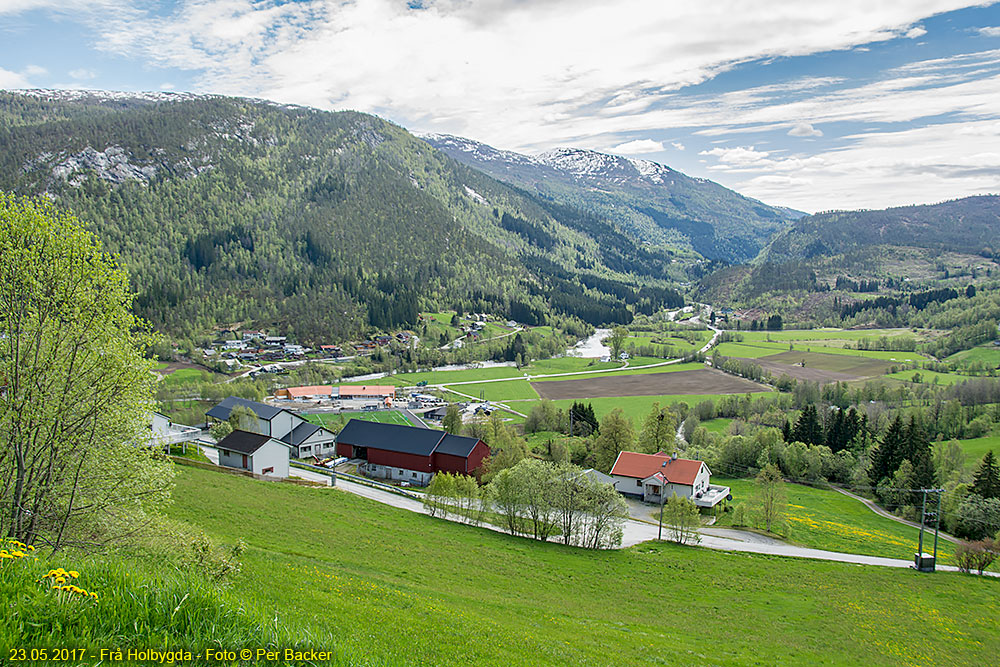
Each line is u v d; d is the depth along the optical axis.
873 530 74.56
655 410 106.88
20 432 21.84
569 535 58.72
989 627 41.53
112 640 10.46
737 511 75.06
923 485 85.62
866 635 38.06
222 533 41.56
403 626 20.75
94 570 12.45
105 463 24.47
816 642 35.97
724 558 57.47
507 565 46.78
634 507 81.25
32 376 22.53
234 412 106.31
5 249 22.50
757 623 38.94
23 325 22.98
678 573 50.84
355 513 57.50
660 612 39.50
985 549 56.47
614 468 87.69
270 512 50.97
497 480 63.47
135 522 24.58
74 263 23.95
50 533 23.36
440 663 17.52
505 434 103.88
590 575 47.28
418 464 91.31
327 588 25.34
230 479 63.34
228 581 21.52
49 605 10.61
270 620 12.83
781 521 71.69
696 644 32.56
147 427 27.30
